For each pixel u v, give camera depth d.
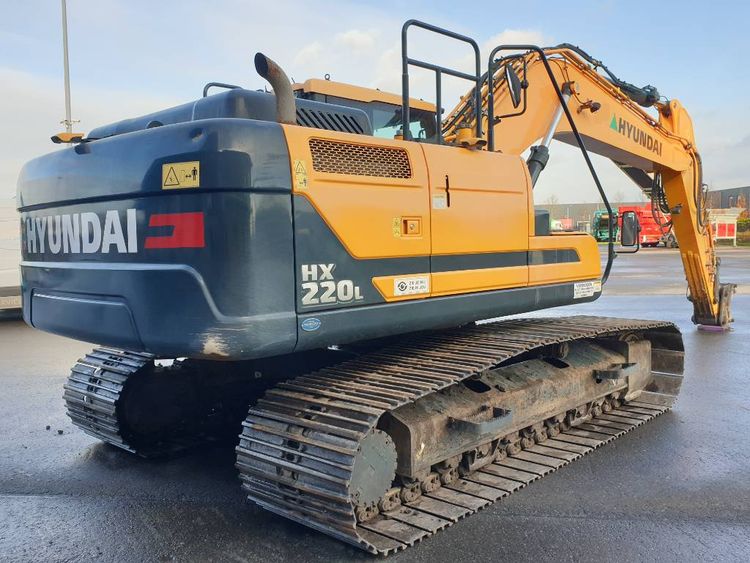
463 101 5.22
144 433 4.70
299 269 3.16
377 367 3.80
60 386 6.86
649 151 7.57
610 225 5.27
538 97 5.71
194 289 3.03
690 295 9.66
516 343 4.23
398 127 5.10
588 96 6.48
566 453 4.47
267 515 3.68
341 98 4.76
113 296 3.40
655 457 4.56
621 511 3.68
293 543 3.33
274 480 3.26
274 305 3.08
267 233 3.05
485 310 4.14
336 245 3.30
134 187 3.24
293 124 3.31
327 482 3.04
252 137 3.02
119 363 4.80
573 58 6.26
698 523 3.53
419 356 4.00
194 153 3.01
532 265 4.50
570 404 4.80
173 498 3.93
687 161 8.45
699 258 8.98
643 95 7.52
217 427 5.18
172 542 3.36
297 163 3.15
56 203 3.77
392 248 3.55
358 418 3.10
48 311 3.94
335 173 3.31
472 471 4.07
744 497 3.88
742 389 6.47
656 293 15.80
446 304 3.87
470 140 4.07
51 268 3.86
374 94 4.91
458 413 3.77
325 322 3.26
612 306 13.37
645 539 3.35
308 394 3.47
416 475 3.55
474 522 3.54
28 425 5.46
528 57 5.62
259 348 3.03
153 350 3.26
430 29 4.02
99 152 3.44
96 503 3.87
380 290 3.50
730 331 9.94
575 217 71.06
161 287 3.14
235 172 2.96
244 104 3.55
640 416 5.39
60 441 5.05
